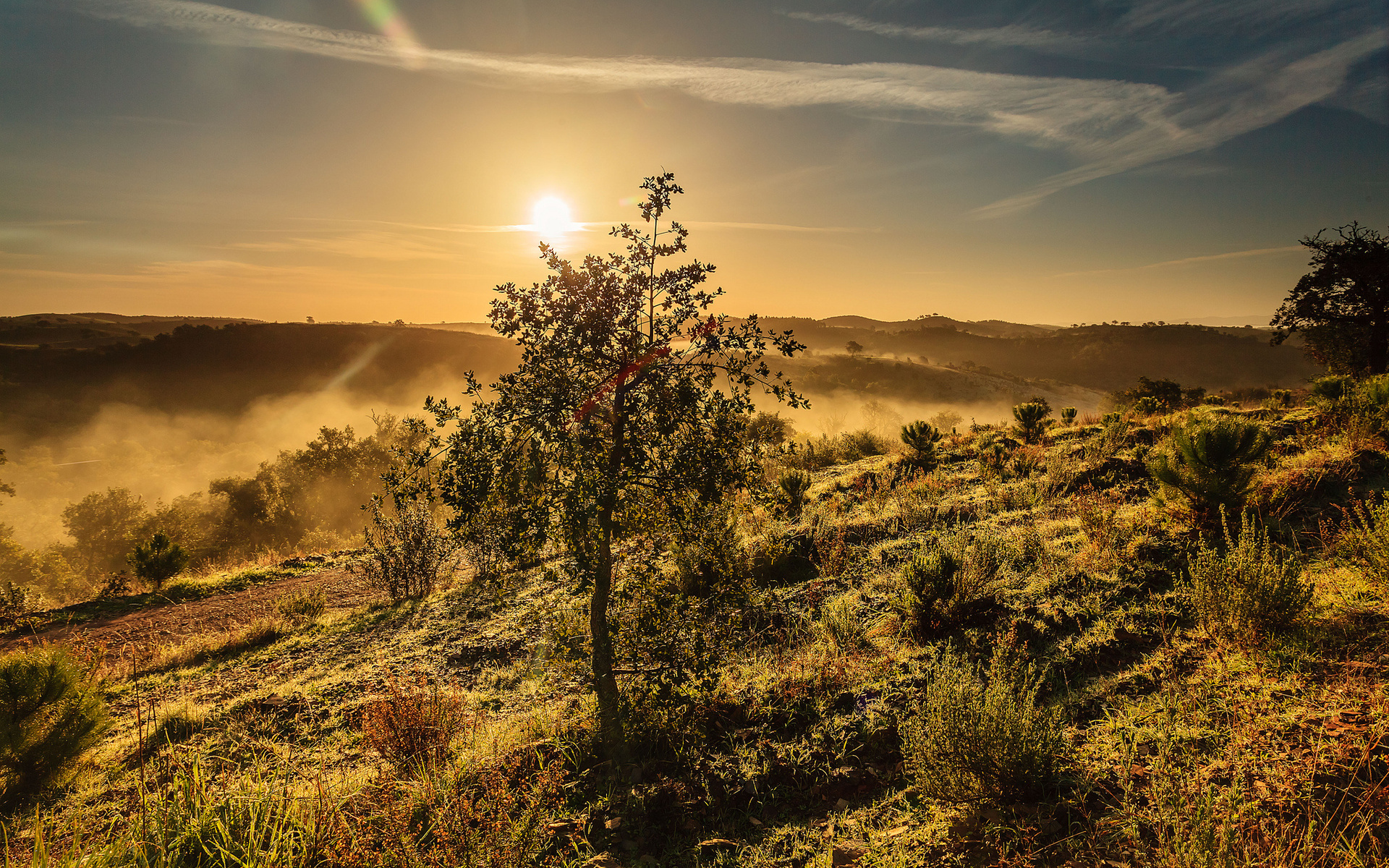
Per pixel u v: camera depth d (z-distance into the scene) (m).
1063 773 3.55
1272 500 6.18
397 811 3.74
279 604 11.18
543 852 3.58
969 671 4.43
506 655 7.32
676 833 3.81
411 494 4.28
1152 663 4.39
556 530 4.32
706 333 4.34
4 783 5.05
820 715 4.62
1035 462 10.67
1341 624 4.21
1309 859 2.51
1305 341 29.97
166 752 5.52
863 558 7.76
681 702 4.79
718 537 5.05
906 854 3.28
